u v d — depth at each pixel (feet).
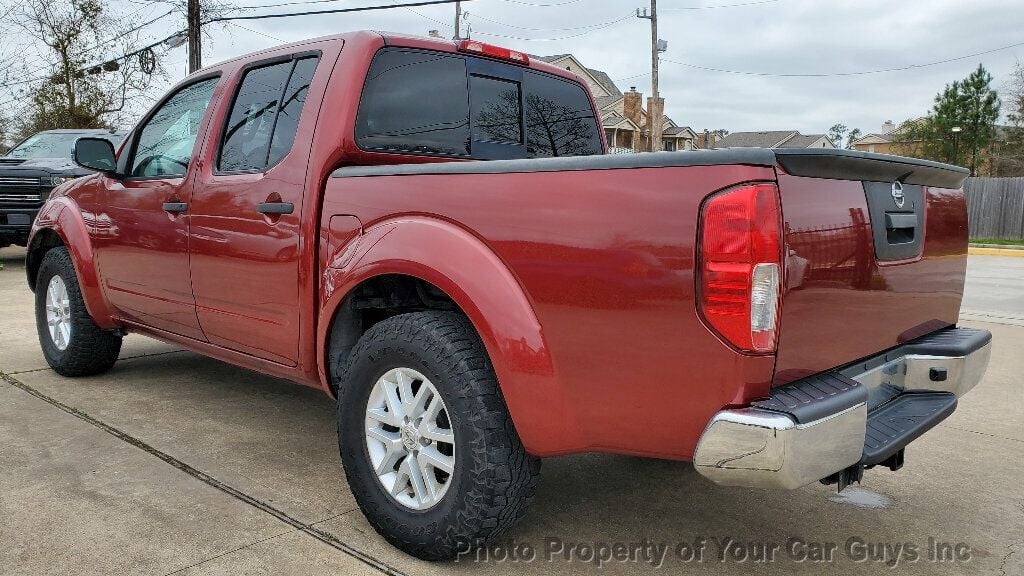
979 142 198.39
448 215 8.10
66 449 11.37
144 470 10.64
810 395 6.70
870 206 7.85
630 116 164.86
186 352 18.29
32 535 8.58
